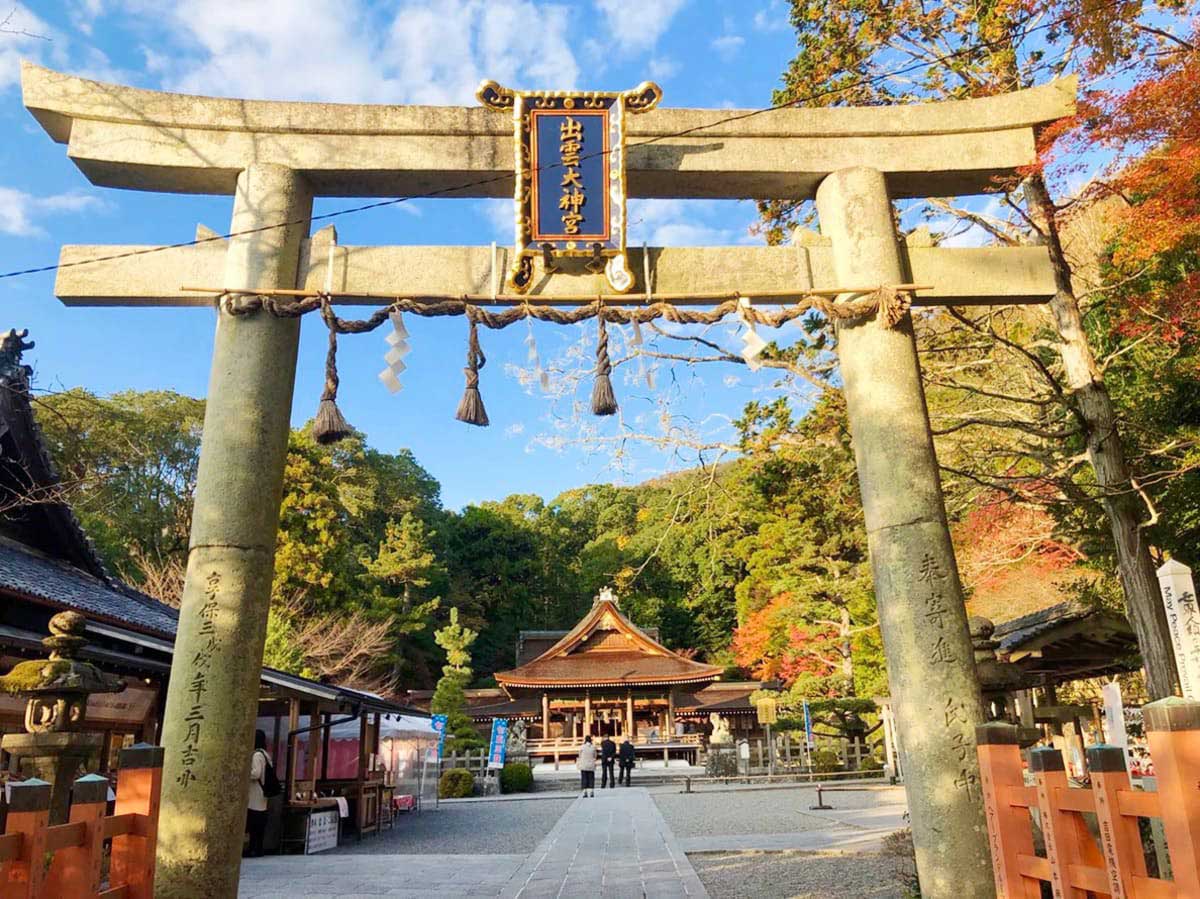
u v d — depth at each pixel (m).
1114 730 7.36
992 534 13.51
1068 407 9.51
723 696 40.16
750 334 6.89
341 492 49.41
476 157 7.07
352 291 6.83
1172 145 7.24
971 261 7.45
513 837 14.92
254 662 6.05
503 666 54.09
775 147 7.36
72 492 11.56
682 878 9.52
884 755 26.27
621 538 45.41
